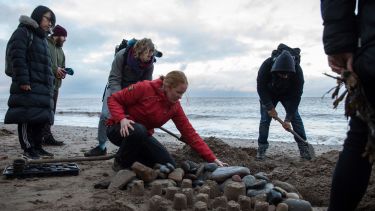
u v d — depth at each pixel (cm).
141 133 394
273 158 616
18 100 499
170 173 375
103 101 518
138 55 461
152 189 340
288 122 571
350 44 186
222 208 296
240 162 484
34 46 507
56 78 652
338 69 198
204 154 414
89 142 788
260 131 586
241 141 915
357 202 207
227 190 327
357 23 188
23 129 511
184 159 460
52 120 541
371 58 173
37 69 510
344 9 186
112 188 359
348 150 202
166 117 413
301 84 563
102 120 515
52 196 343
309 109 3025
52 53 638
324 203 352
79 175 429
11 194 348
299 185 371
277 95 577
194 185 370
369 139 180
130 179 363
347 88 190
